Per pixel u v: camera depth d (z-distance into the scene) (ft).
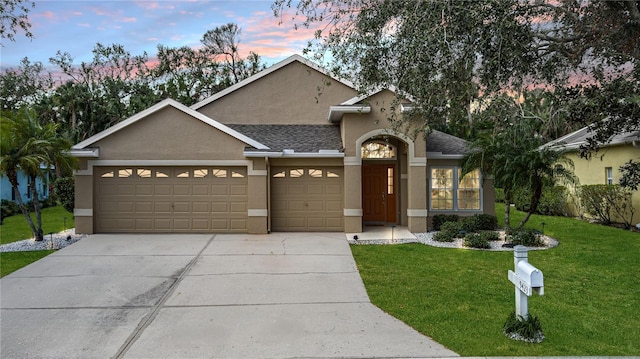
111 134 42.57
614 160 51.78
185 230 43.27
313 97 53.83
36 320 20.63
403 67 23.80
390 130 43.11
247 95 53.88
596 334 18.33
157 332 19.12
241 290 25.26
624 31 23.80
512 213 63.36
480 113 27.09
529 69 25.38
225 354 16.80
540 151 36.06
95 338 18.52
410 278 27.43
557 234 43.73
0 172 36.58
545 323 19.54
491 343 17.35
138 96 117.39
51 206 81.15
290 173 45.37
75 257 33.19
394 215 50.93
